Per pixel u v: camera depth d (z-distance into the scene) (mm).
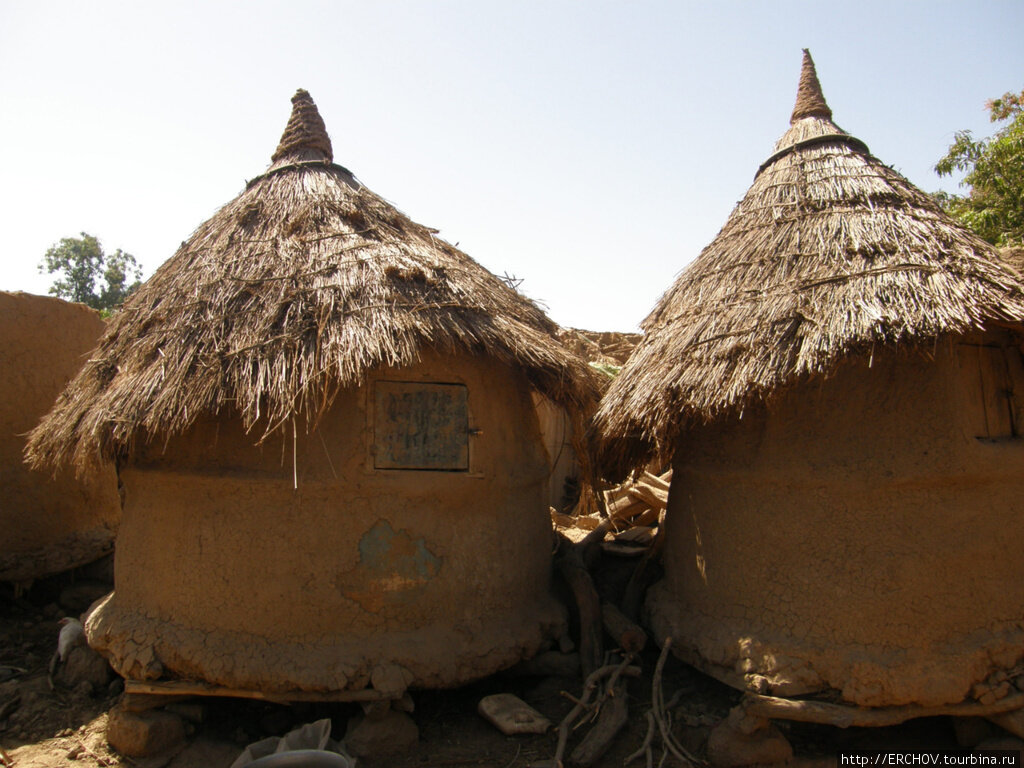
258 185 5645
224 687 4035
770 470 4121
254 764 3502
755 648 3963
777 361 3799
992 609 3814
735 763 3857
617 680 4430
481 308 4617
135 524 4539
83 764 4023
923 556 3771
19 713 4543
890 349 3766
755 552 4160
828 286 4035
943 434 3789
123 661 4133
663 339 4719
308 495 4102
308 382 3838
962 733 3873
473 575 4438
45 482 6574
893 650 3754
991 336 4129
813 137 5316
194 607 4148
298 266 4625
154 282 5148
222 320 4324
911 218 4492
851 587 3838
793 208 4844
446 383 4449
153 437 4445
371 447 4199
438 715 4473
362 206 5395
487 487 4547
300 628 4059
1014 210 10703
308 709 4406
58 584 6695
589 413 5383
